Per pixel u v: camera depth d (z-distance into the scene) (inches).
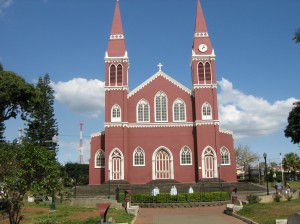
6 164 690.8
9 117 1999.3
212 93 2443.4
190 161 2415.1
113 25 2581.2
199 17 2591.0
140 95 2512.3
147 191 2149.4
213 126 2399.1
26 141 834.8
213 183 2233.0
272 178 3280.0
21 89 1892.2
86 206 1448.1
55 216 1103.0
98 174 2427.4
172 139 2442.2
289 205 1134.4
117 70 2479.1
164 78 2534.5
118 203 1378.0
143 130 2456.9
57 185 713.0
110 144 2380.7
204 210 1370.6
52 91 2829.7
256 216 1010.1
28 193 754.2
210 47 2507.4
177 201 1508.4
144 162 2418.8
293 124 2288.4
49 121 2753.4
